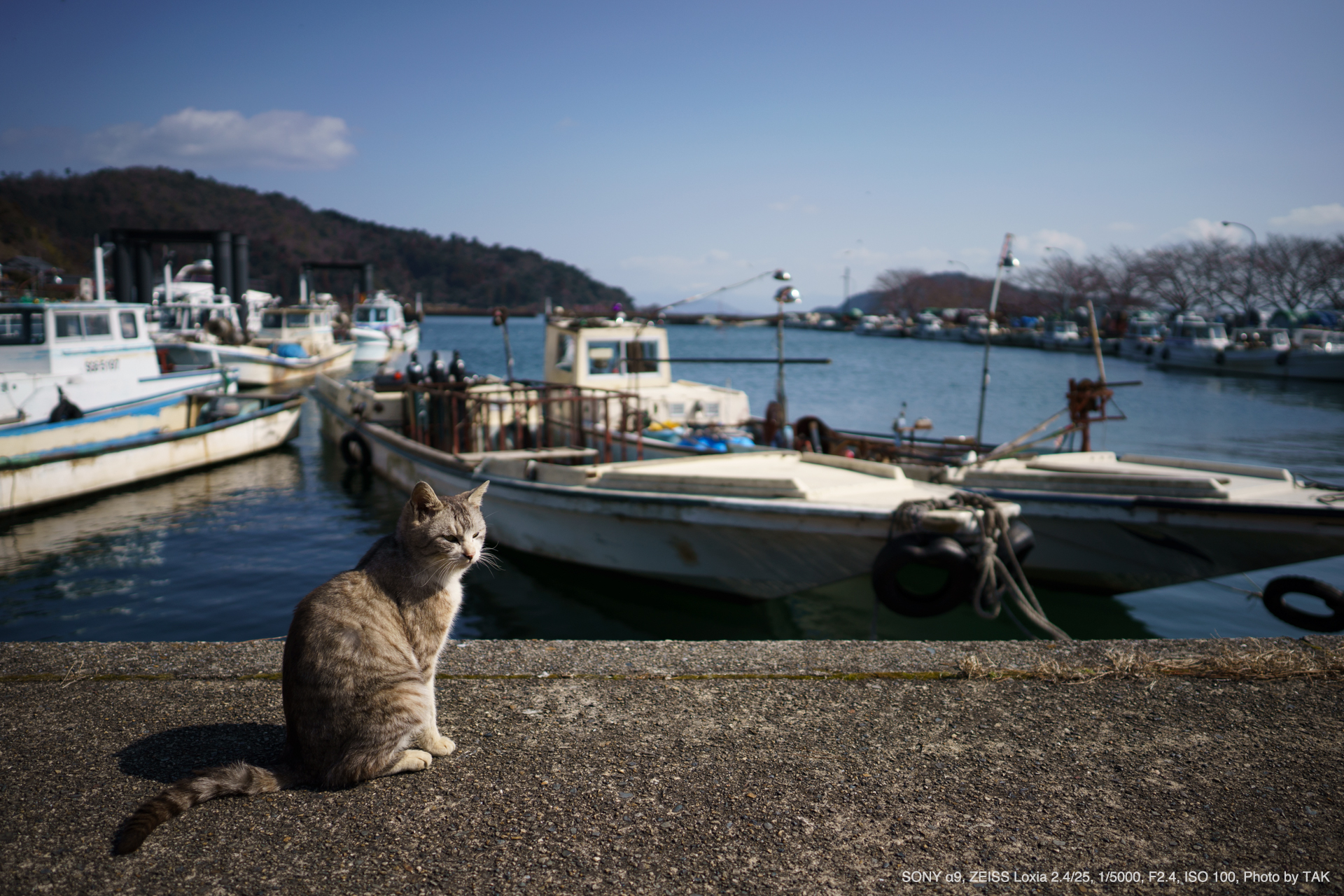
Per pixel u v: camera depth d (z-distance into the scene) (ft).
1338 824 8.31
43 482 38.52
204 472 47.47
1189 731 10.23
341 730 8.77
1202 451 60.59
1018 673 11.84
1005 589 21.47
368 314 135.03
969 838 8.09
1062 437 35.37
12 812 8.36
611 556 27.43
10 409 41.32
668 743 9.90
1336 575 29.37
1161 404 92.27
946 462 33.14
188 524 36.32
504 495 29.71
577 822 8.27
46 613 25.27
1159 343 152.66
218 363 68.18
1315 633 22.13
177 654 12.48
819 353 197.06
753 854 7.79
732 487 24.14
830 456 27.45
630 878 7.41
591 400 34.81
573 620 26.23
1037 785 9.04
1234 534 23.22
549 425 38.58
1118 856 7.81
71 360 44.32
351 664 8.76
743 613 26.68
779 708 10.84
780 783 9.04
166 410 48.98
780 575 24.59
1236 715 10.61
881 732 10.21
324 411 57.67
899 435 41.73
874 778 9.16
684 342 259.19
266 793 8.71
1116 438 67.46
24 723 10.36
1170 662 12.00
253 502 40.52
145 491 42.80
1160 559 24.94
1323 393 104.17
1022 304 297.53
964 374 131.85
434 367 41.22
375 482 44.75
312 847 7.81
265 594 27.20
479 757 9.53
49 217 519.60
